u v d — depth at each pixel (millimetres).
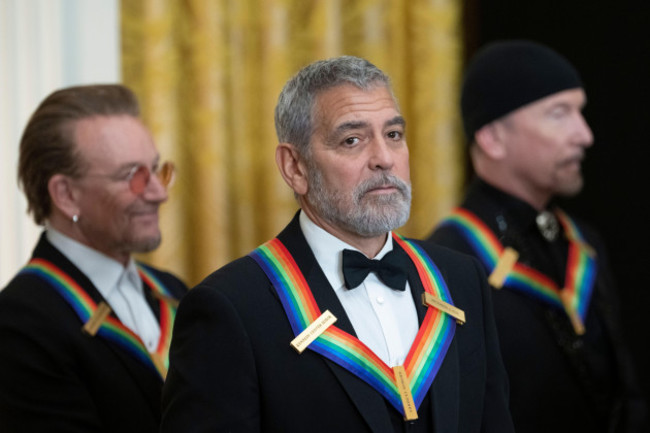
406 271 5922
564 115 8906
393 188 5641
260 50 11812
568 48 11992
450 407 5523
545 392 8250
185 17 11602
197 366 5395
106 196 7559
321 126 5676
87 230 7648
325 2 11938
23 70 10969
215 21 11531
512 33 12070
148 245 7707
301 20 11992
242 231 11812
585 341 8609
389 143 5730
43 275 7445
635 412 8719
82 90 7828
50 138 7598
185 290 8797
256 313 5527
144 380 7309
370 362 5488
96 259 7664
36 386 6977
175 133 11469
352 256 5723
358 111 5617
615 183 12055
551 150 8812
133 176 7605
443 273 6129
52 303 7270
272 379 5398
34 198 7773
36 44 10992
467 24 12344
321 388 5398
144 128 7863
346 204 5594
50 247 7668
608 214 12086
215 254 11539
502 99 8891
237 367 5367
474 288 6203
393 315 5801
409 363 5598
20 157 7844
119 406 7156
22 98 10969
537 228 8953
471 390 5723
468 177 12453
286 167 5918
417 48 12312
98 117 7668
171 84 11430
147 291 8188
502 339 8273
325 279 5746
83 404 7047
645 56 11922
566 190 8961
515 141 8883
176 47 11500
